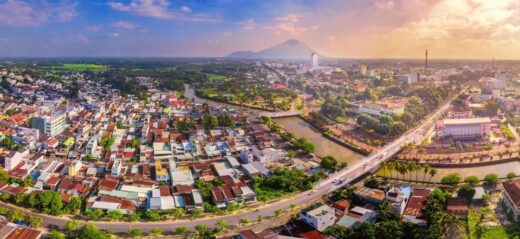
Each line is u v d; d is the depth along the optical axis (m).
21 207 191.62
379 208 182.25
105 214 186.38
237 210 195.75
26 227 162.62
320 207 183.38
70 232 168.00
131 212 188.38
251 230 169.00
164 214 186.88
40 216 183.25
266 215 190.12
